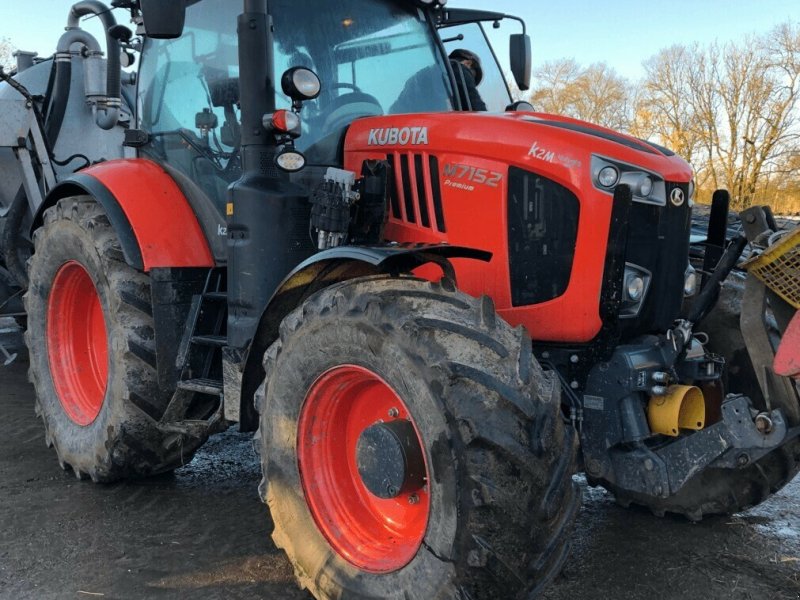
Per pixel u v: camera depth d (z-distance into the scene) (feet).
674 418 9.21
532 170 9.50
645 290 9.53
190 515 11.93
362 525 9.17
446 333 7.81
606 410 9.36
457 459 7.36
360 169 11.11
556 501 7.47
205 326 12.25
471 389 7.47
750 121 81.46
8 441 15.55
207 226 12.51
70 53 19.98
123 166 13.24
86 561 10.34
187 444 12.75
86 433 13.21
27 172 18.62
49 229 14.02
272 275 10.68
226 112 12.07
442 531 7.51
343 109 11.75
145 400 12.10
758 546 10.74
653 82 88.38
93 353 14.57
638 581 9.73
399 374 7.89
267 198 10.64
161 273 11.96
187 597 9.41
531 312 9.66
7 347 23.91
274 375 9.45
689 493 11.30
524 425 7.46
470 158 9.95
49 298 14.40
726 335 11.32
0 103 18.21
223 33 12.10
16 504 12.30
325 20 11.84
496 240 9.77
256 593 9.52
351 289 8.64
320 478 9.34
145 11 10.02
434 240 10.32
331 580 8.79
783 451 10.40
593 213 9.14
